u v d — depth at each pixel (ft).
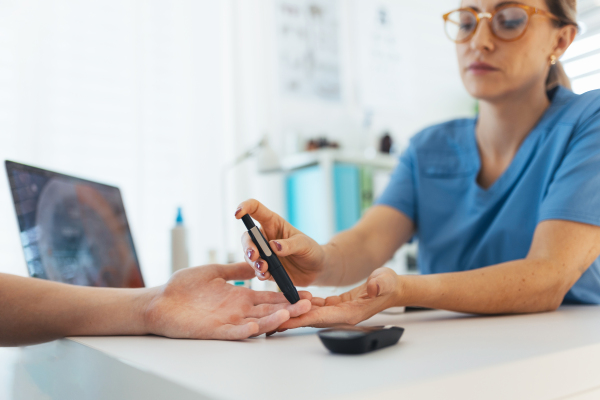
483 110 3.28
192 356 1.20
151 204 7.52
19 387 1.77
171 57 7.89
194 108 8.02
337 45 10.17
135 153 7.39
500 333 1.45
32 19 6.68
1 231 6.13
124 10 7.48
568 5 2.79
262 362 1.11
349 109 10.22
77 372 1.45
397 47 11.19
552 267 2.17
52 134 6.77
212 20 8.36
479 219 3.25
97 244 3.22
